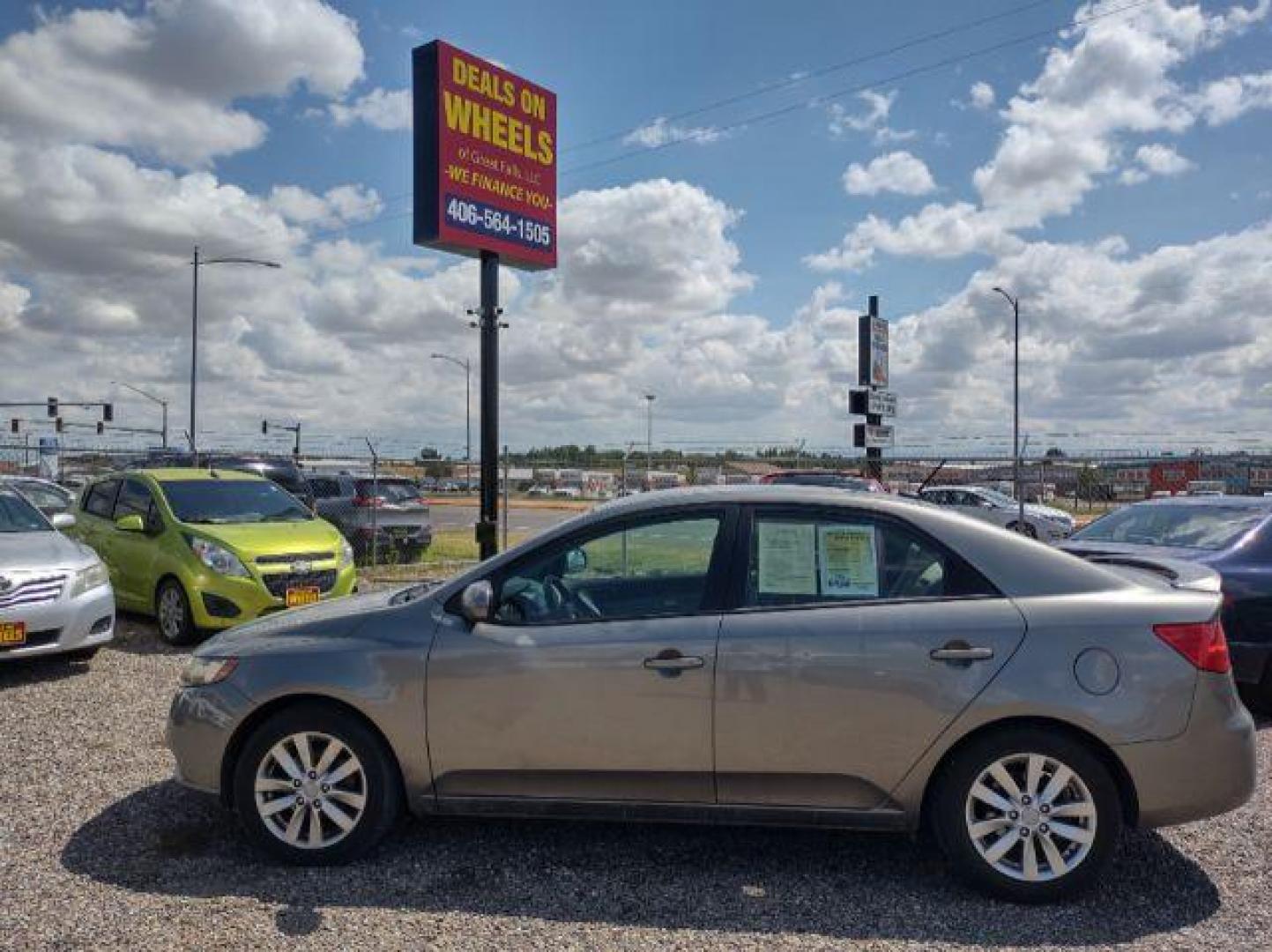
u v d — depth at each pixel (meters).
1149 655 3.82
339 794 4.19
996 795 3.87
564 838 4.51
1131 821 3.89
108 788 5.14
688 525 4.27
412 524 17.75
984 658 3.85
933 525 4.12
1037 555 4.06
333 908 3.78
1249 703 6.92
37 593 7.42
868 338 28.44
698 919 3.70
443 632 4.20
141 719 6.50
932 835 4.54
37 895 3.87
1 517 8.45
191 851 4.33
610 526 4.32
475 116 12.09
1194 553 6.99
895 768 3.89
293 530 9.83
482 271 12.47
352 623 4.34
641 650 4.03
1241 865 4.21
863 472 24.83
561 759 4.07
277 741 4.21
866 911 3.77
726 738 3.97
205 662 4.39
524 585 4.32
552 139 13.11
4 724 6.37
